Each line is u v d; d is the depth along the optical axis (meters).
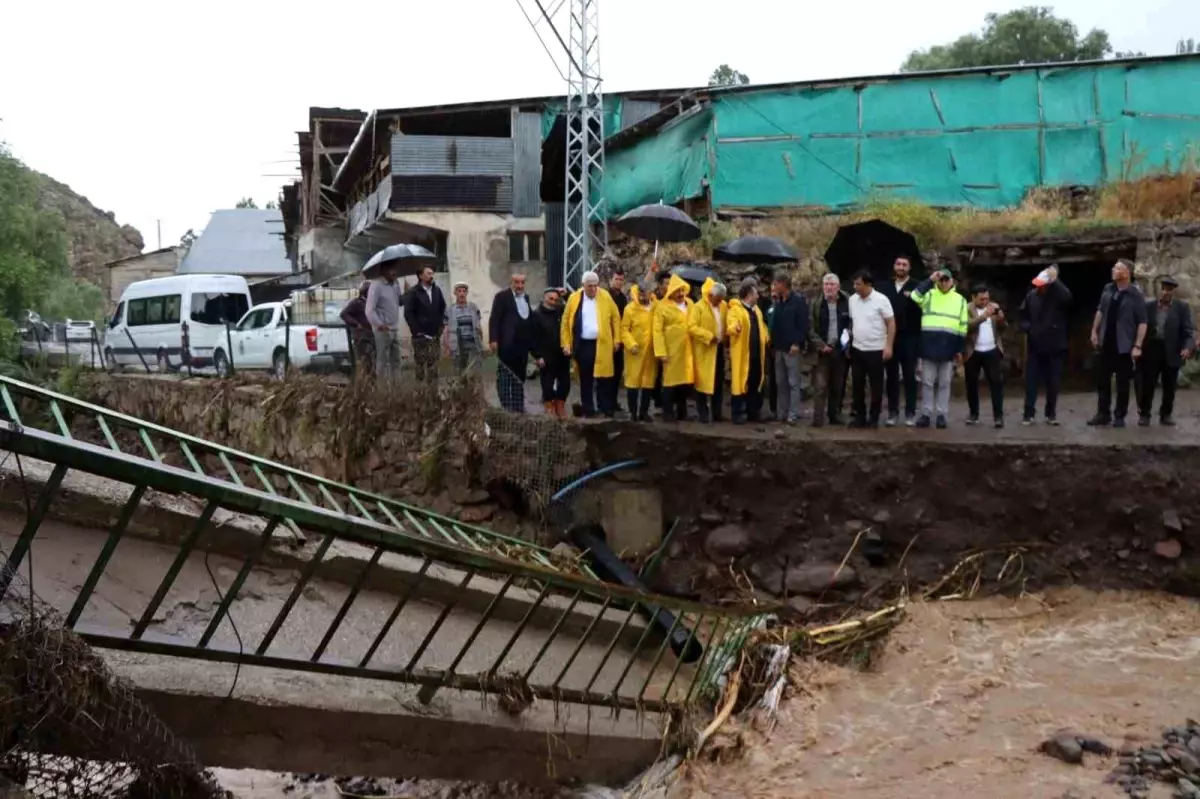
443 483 10.57
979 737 7.07
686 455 10.37
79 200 70.31
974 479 9.77
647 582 9.91
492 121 24.09
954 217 16.56
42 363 22.47
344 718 5.52
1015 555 9.53
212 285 20.45
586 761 6.64
